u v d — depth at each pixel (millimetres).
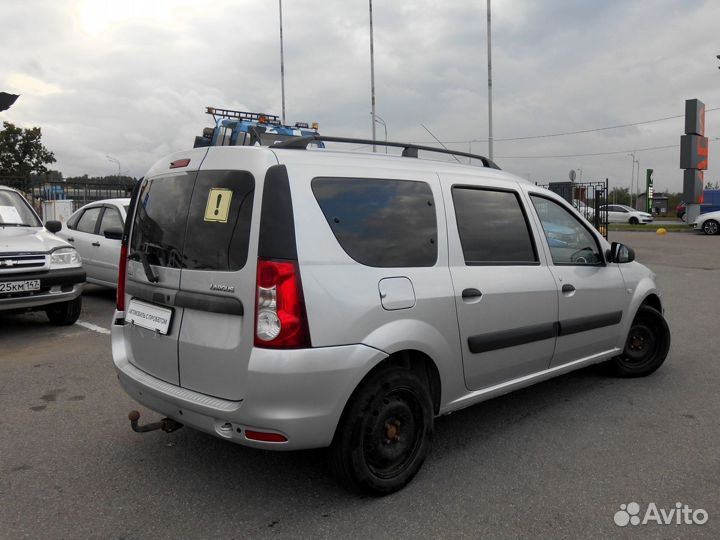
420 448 3443
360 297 3141
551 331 4344
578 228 4891
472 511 3164
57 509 3189
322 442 3037
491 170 4363
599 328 4879
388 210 3447
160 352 3480
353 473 3160
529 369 4277
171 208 3510
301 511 3172
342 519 3090
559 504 3234
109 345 6805
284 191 3033
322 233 3104
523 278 4121
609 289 4938
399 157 3740
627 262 5105
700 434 4191
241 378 3000
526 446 3994
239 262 3043
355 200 3311
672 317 8336
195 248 3279
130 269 3838
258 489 3416
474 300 3742
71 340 7059
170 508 3205
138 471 3639
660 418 4500
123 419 4496
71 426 4355
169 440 4105
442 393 3627
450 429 4301
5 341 7004
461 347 3684
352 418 3123
